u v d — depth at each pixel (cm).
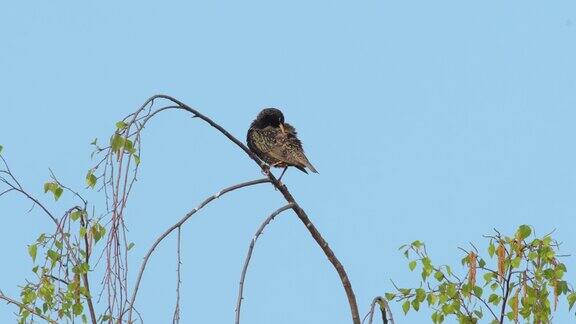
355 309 1259
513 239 1201
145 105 1024
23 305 1183
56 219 1170
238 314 1009
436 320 1201
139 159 966
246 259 1075
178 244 1029
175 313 982
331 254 1268
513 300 1179
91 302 1184
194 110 1173
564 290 1184
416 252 1218
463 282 1205
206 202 1101
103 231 1148
